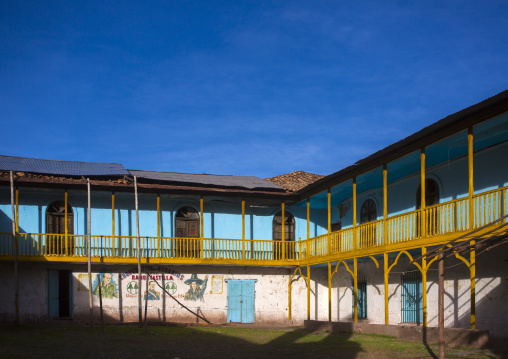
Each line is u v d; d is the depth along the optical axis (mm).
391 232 18906
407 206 22094
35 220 24484
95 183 23625
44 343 16547
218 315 25969
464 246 12766
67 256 23094
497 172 17672
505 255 16594
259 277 26859
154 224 26266
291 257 27375
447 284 19141
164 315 25125
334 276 27328
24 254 23156
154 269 25328
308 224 25578
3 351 14719
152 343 17172
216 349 16047
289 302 26828
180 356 14516
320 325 22219
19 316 23156
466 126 15445
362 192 25578
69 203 25156
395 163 19984
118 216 25734
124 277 24859
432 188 20641
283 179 29719
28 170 23500
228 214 27641
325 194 25641
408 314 21109
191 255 26031
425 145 17250
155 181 25125
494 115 14422
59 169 24844
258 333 20891
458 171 19281
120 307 24594
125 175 24625
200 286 25922
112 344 16703
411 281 21156
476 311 17594
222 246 27172
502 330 16484
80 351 15078
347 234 21750
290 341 18172
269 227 28156
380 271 23156
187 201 27000
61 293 25453
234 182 26766
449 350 14633
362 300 24531
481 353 13859
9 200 24109
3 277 23234
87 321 23844
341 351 15422
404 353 14555
